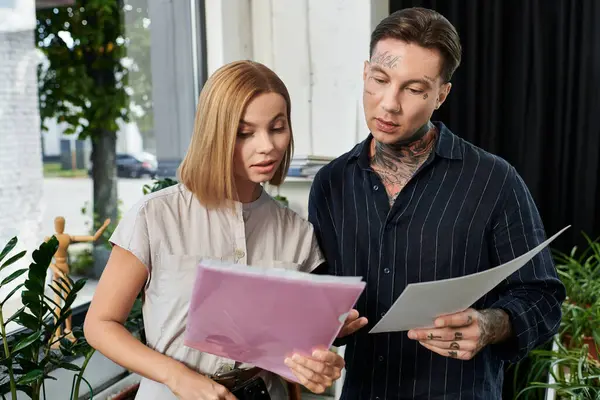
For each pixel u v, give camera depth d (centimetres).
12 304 155
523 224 111
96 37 192
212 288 83
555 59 231
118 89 203
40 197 172
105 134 198
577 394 144
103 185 197
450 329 94
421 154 116
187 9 231
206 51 231
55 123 178
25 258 162
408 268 114
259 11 238
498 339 101
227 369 101
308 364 87
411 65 102
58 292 126
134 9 208
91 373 160
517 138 239
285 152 106
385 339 117
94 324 95
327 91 230
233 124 94
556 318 109
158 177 225
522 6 230
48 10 174
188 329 91
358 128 227
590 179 230
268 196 112
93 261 193
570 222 239
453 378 113
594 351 172
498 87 234
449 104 242
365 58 222
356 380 120
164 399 100
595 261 228
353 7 221
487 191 112
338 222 122
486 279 85
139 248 96
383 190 117
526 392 177
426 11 106
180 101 235
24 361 116
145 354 93
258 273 79
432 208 114
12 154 162
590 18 222
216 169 96
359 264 118
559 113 231
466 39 236
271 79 96
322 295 78
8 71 160
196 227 101
